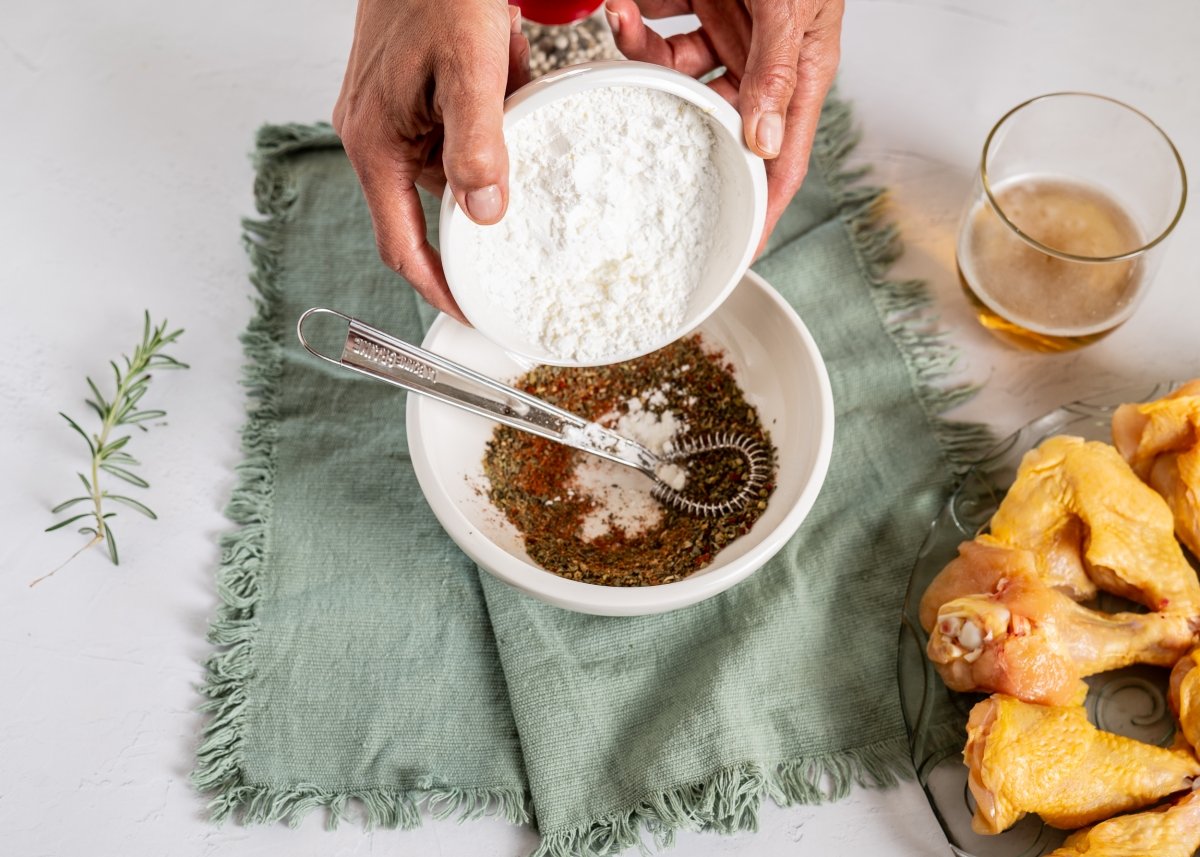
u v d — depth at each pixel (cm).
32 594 68
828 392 65
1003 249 69
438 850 63
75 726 65
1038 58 82
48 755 65
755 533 64
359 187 79
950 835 60
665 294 62
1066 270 69
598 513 68
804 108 63
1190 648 62
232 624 67
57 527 66
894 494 70
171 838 63
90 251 77
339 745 65
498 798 64
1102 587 65
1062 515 65
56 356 74
